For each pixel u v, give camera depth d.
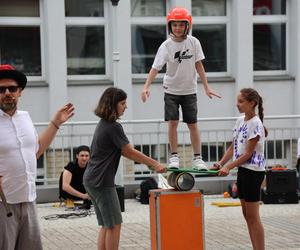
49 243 10.11
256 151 8.23
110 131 7.81
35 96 16.12
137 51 16.95
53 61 16.09
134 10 16.92
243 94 8.28
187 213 7.91
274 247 9.61
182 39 8.22
